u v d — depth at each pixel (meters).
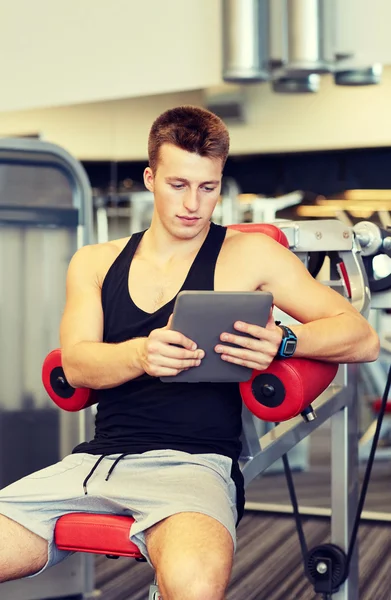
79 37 4.11
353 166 3.53
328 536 3.39
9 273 2.72
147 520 1.44
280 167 3.65
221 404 1.61
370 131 3.49
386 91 3.45
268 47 3.54
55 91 4.18
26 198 2.71
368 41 3.44
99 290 1.75
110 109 4.05
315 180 3.60
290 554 3.16
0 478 2.73
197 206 1.60
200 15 3.80
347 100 3.51
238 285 1.65
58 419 2.78
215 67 3.77
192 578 1.30
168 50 3.89
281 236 1.83
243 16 3.44
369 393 4.29
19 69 4.27
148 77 3.95
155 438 1.60
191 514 1.42
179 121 1.61
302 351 1.56
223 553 1.34
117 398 1.65
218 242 1.69
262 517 3.72
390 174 3.46
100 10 4.04
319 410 2.00
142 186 3.99
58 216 2.75
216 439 1.60
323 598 2.13
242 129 3.72
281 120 3.64
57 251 2.77
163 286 1.67
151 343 1.47
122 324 1.67
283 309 1.69
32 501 1.57
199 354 1.48
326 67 3.39
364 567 2.99
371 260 2.13
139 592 2.79
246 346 1.49
